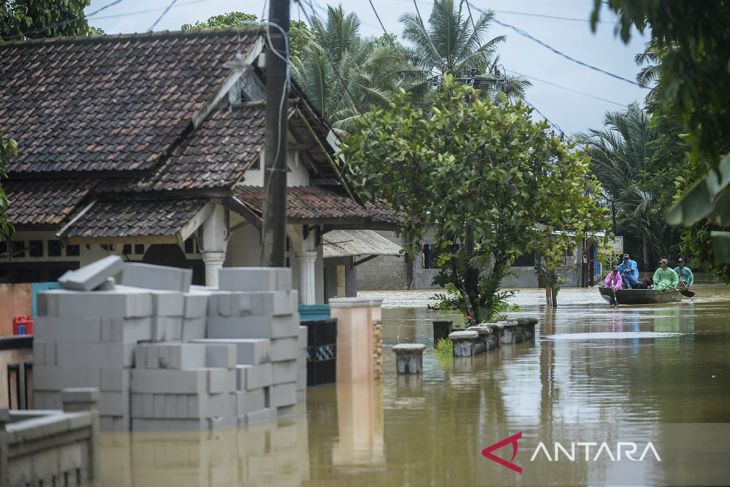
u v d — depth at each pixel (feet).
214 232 86.79
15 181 91.50
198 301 56.75
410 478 42.78
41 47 106.22
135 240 83.46
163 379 52.70
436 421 56.24
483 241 103.35
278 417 57.72
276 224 66.64
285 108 66.95
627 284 170.09
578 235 109.09
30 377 56.18
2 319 71.26
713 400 62.44
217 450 48.44
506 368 79.82
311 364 70.85
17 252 92.73
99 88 98.84
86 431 41.50
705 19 40.27
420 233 104.73
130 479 42.60
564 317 135.44
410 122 101.91
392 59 236.43
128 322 52.90
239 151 88.84
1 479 35.60
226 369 53.78
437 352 92.79
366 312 73.82
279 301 57.67
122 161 88.48
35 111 97.60
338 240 112.16
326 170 105.40
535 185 101.09
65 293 53.26
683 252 98.22
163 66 99.55
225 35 101.35
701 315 135.74
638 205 273.13
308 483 41.88
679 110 41.45
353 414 58.90
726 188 45.29
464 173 97.35
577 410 59.16
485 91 229.86
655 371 76.69
